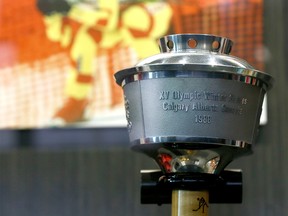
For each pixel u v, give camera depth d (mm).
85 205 1439
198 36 627
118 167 1434
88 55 1451
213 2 1409
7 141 1473
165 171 624
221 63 584
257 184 1368
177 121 583
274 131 1375
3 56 1490
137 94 608
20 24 1484
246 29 1397
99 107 1436
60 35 1467
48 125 1451
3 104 1470
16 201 1474
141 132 605
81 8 1463
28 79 1469
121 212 1423
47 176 1463
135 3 1442
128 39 1438
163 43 648
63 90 1453
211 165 609
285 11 1402
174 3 1424
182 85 583
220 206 1372
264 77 605
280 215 1353
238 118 594
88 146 1442
